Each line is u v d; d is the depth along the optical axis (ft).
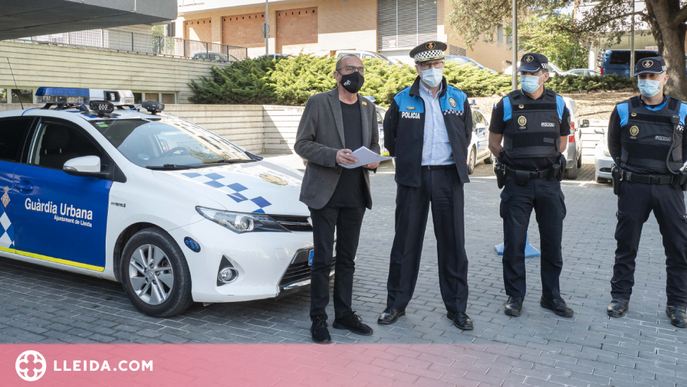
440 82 14.11
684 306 14.61
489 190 36.65
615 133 15.06
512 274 15.14
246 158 17.87
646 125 14.43
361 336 13.58
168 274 14.17
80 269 15.72
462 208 14.28
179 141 17.13
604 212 29.12
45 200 16.14
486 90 72.38
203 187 14.39
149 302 14.55
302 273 14.74
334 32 114.21
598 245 22.36
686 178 14.26
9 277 17.74
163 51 70.59
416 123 14.06
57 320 14.34
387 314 14.42
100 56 62.44
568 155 40.37
